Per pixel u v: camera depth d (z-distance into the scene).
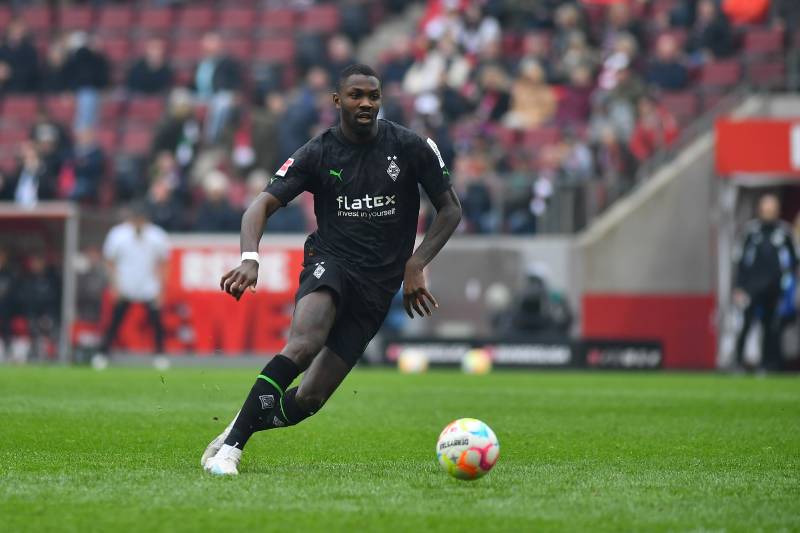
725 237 76.88
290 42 107.81
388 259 25.17
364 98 24.61
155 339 77.38
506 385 58.34
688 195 82.12
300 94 91.19
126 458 26.92
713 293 81.50
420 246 25.31
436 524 18.28
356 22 109.44
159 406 42.00
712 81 92.12
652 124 85.38
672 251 82.12
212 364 78.38
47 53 114.69
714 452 29.39
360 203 24.95
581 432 34.53
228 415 38.75
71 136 99.31
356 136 24.98
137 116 103.25
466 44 98.38
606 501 20.52
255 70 102.62
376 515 19.00
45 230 79.88
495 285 80.06
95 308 79.69
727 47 93.69
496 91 92.19
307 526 18.08
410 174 25.27
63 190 91.38
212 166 94.31
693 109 89.75
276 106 93.12
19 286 79.88
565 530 17.94
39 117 92.62
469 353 76.69
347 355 25.02
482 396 49.88
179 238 79.00
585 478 23.67
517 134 90.69
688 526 18.31
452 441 22.56
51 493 21.06
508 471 24.83
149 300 76.31
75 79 105.75
